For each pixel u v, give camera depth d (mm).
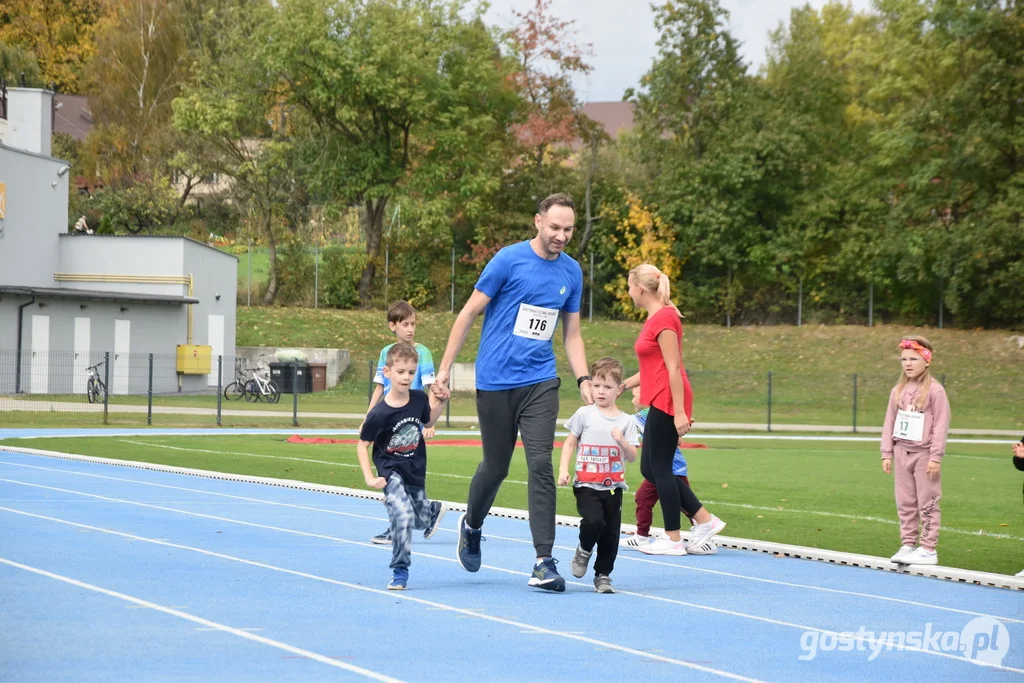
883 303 133750
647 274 24484
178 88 173625
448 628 17203
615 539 20781
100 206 150625
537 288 20500
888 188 135000
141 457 50625
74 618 17219
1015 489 43938
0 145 98938
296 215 154625
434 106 137625
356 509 33406
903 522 24500
